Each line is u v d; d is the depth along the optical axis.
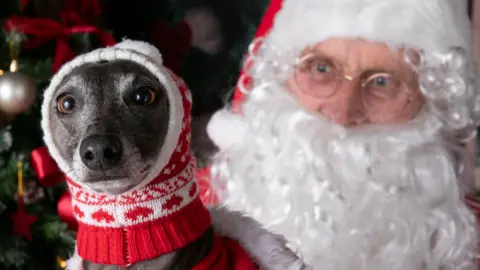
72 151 0.68
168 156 0.69
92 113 0.67
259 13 1.85
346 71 0.94
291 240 0.94
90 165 0.64
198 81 1.76
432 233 0.97
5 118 1.18
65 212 1.23
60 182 1.22
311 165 0.95
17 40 1.17
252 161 1.04
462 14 0.98
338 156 0.95
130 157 0.65
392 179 0.95
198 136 1.54
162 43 1.69
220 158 1.10
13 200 1.23
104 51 0.71
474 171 1.38
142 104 0.69
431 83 0.93
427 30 0.92
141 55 0.71
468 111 0.97
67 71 0.71
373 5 0.91
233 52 1.84
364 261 0.94
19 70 1.18
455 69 0.93
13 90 1.10
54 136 0.70
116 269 0.71
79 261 0.78
